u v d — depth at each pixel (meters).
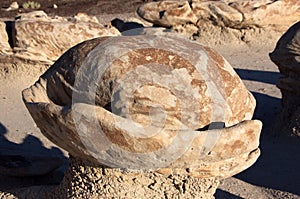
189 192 4.61
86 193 4.67
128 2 23.50
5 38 11.05
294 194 6.75
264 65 13.63
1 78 11.07
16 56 10.88
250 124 4.32
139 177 4.56
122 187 4.57
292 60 8.72
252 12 14.95
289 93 9.03
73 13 21.77
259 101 10.88
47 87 4.78
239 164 4.51
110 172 4.54
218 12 15.01
